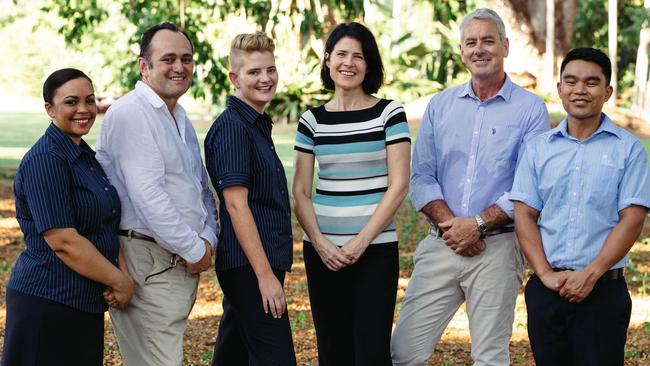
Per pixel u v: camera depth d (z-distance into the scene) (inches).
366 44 192.1
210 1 623.5
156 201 173.8
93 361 171.2
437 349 262.4
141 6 645.3
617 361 171.6
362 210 191.2
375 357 190.1
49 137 166.2
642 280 359.9
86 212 166.9
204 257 180.4
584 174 171.2
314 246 192.4
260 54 183.2
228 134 179.3
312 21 770.2
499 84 197.3
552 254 173.6
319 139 194.9
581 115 170.2
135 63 738.8
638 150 170.1
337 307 196.2
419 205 202.2
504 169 195.5
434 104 203.9
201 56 650.2
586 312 170.2
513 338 273.1
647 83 989.8
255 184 182.4
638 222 168.6
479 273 195.8
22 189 165.2
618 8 1277.1
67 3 617.0
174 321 181.0
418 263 205.5
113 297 171.2
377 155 191.6
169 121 180.1
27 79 1865.2
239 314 184.7
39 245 165.3
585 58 169.3
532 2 900.6
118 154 176.1
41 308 164.4
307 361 251.6
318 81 972.6
